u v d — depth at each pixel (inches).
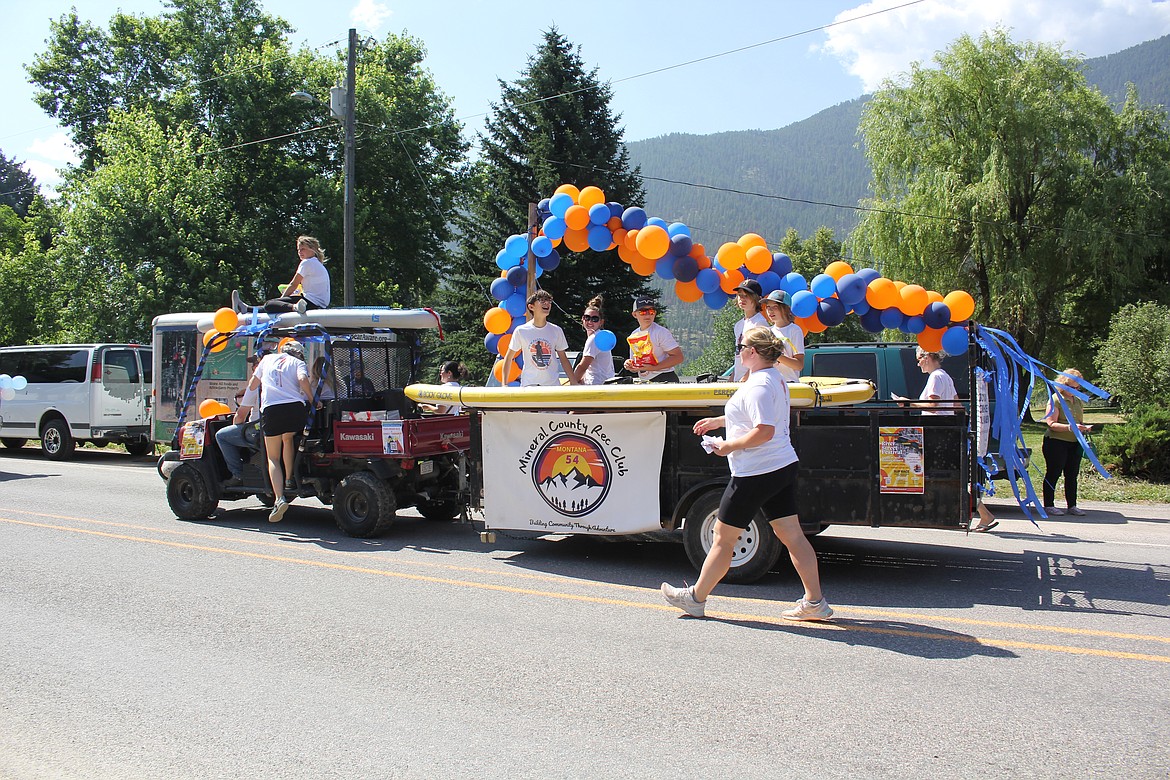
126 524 369.7
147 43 1429.6
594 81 1154.0
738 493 212.4
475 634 211.8
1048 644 200.7
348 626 219.0
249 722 160.2
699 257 342.6
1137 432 512.4
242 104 1152.8
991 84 1116.5
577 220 359.6
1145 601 240.5
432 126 1373.0
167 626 220.1
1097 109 1131.9
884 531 360.5
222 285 983.6
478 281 1178.0
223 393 501.0
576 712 162.6
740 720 157.6
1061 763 139.3
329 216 1157.1
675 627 216.4
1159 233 1098.7
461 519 377.7
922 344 307.1
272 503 410.6
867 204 1203.2
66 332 1056.8
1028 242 1104.2
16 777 139.7
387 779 136.9
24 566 287.3
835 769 137.9
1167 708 161.8
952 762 139.9
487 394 289.1
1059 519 395.9
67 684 180.9
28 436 703.7
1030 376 315.9
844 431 254.2
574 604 239.1
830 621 220.2
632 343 329.7
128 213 976.3
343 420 344.5
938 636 207.5
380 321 397.7
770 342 210.4
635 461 271.7
